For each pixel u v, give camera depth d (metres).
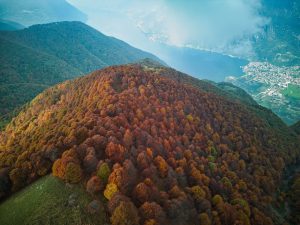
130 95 141.38
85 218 73.19
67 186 82.19
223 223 96.31
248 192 121.31
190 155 119.00
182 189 97.50
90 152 88.44
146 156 97.44
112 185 78.44
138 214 75.38
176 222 82.88
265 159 158.88
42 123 144.88
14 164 98.44
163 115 139.38
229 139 158.75
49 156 93.88
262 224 105.94
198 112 164.62
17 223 75.12
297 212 138.38
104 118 112.94
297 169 186.00
